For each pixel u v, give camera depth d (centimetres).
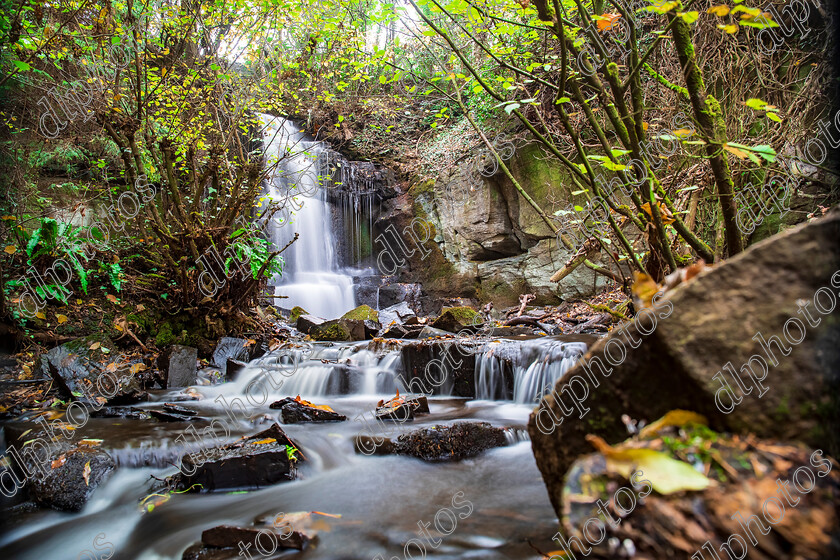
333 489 259
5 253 506
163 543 213
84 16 493
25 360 459
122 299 577
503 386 452
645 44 448
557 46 268
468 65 197
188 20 553
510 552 187
